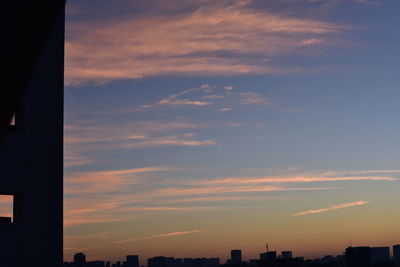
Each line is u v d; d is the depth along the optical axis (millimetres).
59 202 25547
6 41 3203
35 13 3012
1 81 3635
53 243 25016
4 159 24344
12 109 4094
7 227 23969
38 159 25312
